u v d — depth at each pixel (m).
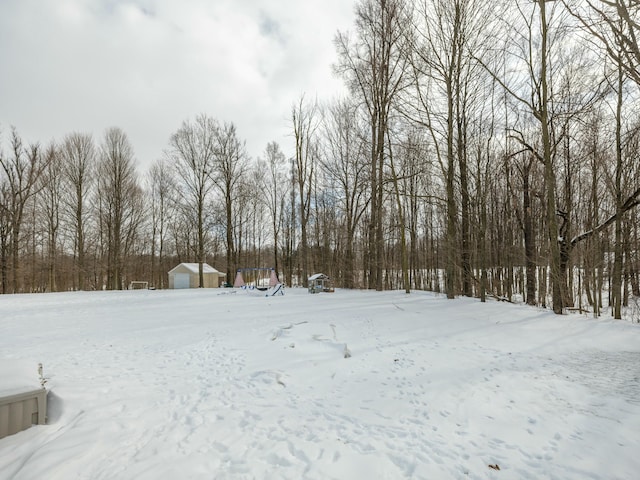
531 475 2.38
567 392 3.90
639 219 11.39
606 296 19.14
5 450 2.66
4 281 22.03
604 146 11.08
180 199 26.72
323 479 2.33
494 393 3.92
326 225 27.28
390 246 25.50
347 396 3.92
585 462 2.53
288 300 13.44
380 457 2.61
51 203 27.30
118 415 3.34
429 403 3.69
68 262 28.61
